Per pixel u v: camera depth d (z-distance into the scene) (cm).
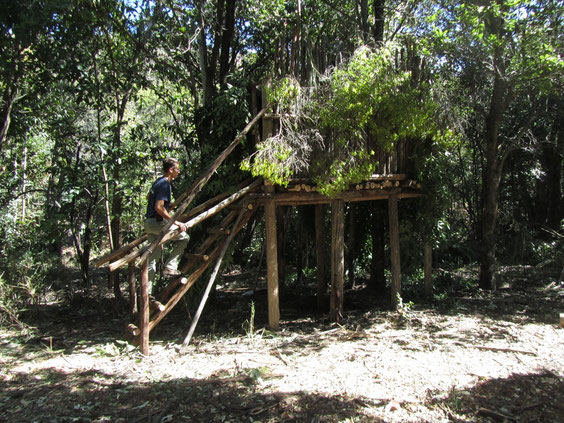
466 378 461
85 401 414
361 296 909
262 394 424
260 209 937
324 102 648
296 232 1121
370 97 636
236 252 1316
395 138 683
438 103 727
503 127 1170
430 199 805
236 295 956
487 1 793
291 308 832
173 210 701
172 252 619
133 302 629
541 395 421
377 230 930
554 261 1145
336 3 1091
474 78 912
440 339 603
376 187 734
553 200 1388
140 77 843
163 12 896
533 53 753
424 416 380
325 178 636
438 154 791
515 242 1252
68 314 787
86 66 819
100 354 557
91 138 852
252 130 693
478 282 998
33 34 677
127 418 381
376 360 518
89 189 927
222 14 894
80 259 977
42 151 1106
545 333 628
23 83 862
